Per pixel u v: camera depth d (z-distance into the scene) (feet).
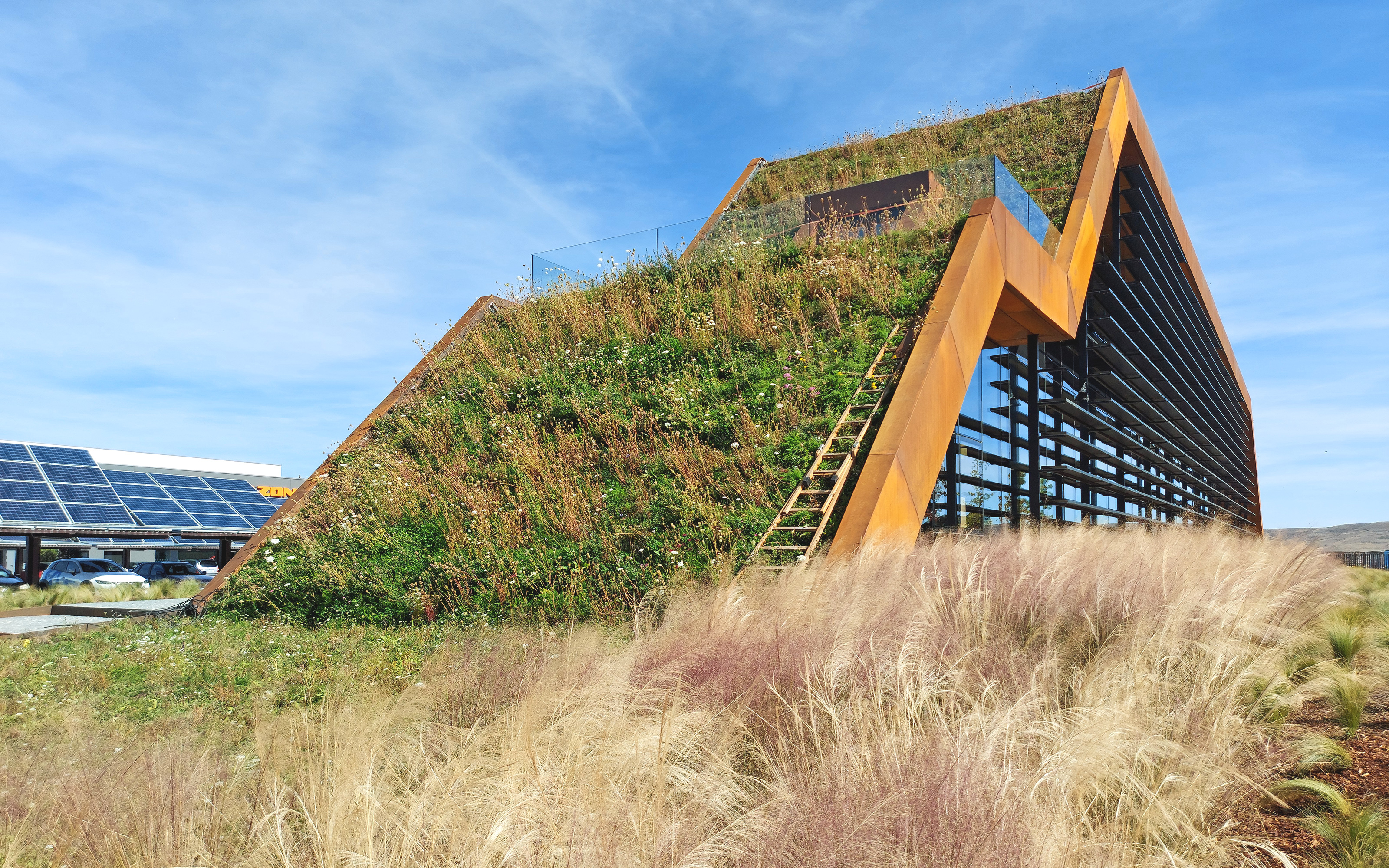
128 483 94.17
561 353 46.88
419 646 24.75
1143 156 81.20
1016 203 48.67
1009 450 52.42
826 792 8.08
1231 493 138.72
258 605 36.22
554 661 15.33
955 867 6.82
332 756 10.91
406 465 42.04
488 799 8.94
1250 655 15.51
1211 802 9.91
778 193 79.87
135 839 9.20
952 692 12.01
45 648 27.45
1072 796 9.21
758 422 34.47
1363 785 11.32
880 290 40.70
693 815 8.64
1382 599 26.30
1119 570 18.47
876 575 18.78
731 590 17.74
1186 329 93.45
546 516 33.68
